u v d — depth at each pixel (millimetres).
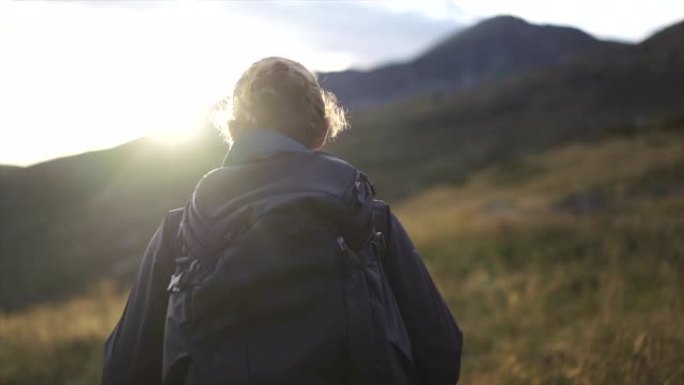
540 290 8133
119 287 17750
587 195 22625
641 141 43562
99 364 6625
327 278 1506
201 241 1526
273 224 1490
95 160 52719
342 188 1562
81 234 46625
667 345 4047
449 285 9734
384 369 1516
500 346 5961
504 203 25188
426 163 82312
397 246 1676
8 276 38625
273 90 1659
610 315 5445
